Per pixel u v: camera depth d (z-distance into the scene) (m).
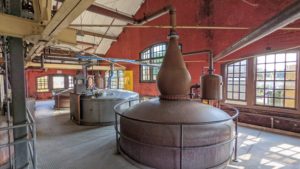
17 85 2.50
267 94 4.96
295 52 4.35
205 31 6.10
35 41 2.53
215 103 5.80
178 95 3.02
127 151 3.19
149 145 2.72
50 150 3.62
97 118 5.62
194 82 6.50
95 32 9.41
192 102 3.04
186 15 6.65
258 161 3.11
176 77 2.96
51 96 11.94
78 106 5.71
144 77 8.88
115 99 5.81
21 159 2.58
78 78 6.20
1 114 3.90
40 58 7.50
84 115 5.69
